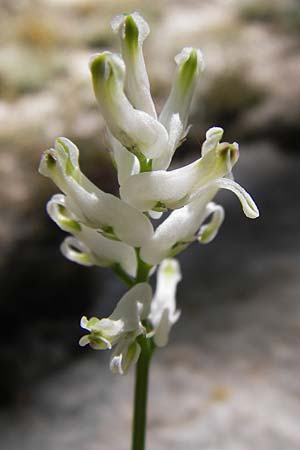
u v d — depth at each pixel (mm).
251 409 367
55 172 176
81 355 447
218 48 1100
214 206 196
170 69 1036
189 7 1337
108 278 531
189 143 805
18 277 484
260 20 1231
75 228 190
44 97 1003
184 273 519
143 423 196
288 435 346
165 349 426
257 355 413
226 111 866
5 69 1062
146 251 185
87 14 1340
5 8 1352
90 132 839
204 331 442
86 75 1063
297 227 582
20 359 434
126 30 173
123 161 180
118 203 175
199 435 351
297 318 443
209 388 387
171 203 175
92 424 377
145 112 175
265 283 492
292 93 864
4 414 390
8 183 701
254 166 728
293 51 1053
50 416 387
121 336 176
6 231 579
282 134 784
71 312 489
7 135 848
